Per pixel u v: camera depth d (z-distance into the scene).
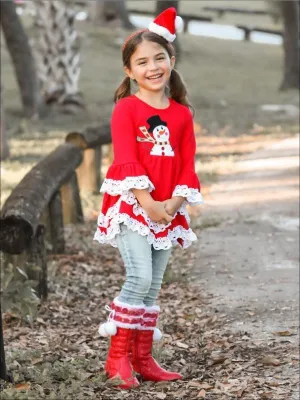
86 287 7.65
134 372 4.89
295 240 9.31
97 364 5.13
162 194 4.62
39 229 7.00
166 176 4.63
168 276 7.72
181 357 5.57
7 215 6.36
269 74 35.75
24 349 5.65
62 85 25.61
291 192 12.45
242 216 10.73
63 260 8.66
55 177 8.50
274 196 12.18
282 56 40.66
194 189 4.63
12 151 18.92
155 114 4.62
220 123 24.12
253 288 7.36
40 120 24.75
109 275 8.16
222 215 10.88
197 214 10.89
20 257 6.77
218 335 6.02
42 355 5.48
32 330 6.25
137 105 4.63
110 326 4.68
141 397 4.53
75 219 10.74
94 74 32.62
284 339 5.86
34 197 7.14
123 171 4.51
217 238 9.53
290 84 31.69
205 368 5.30
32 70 25.38
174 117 4.67
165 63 4.61
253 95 30.39
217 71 35.38
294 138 20.03
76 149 10.56
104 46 37.75
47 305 6.94
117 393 4.57
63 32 25.44
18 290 6.48
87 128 12.07
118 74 32.94
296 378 5.04
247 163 16.09
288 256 8.57
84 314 6.81
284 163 15.69
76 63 25.69
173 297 7.25
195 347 5.79
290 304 6.78
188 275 7.95
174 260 8.48
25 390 4.23
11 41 25.14
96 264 8.61
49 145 20.02
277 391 4.79
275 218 10.57
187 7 56.75
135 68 4.62
